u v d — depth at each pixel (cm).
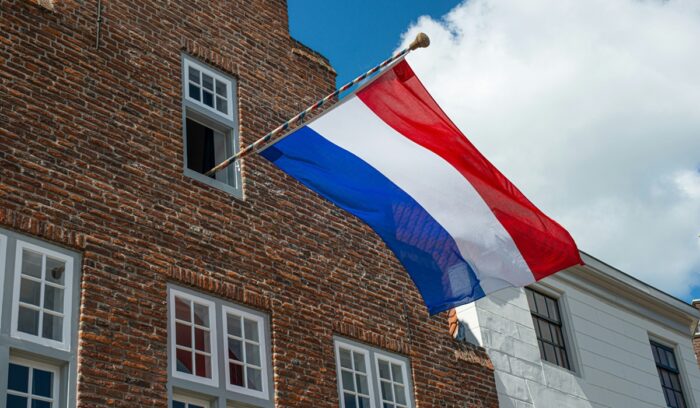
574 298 2031
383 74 1233
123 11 1323
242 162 1366
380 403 1354
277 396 1216
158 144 1262
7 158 1080
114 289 1104
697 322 2373
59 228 1087
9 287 1011
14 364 991
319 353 1304
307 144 1240
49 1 1241
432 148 1259
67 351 1030
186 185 1264
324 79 1598
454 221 1245
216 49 1436
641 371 2092
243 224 1310
